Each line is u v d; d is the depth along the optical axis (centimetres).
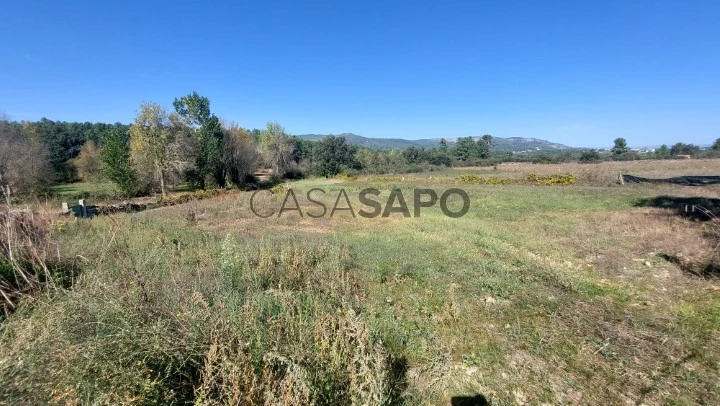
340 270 501
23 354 224
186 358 240
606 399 260
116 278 385
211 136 2955
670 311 381
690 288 435
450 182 2314
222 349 225
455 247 644
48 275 373
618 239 660
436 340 339
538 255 597
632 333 340
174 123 2789
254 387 204
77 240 588
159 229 775
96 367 215
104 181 2903
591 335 339
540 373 289
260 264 480
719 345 314
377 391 216
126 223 800
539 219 910
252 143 3650
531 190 1617
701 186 1440
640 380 276
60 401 204
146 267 450
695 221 744
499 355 314
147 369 218
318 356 239
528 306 404
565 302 413
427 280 493
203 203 1588
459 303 416
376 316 382
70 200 2002
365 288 470
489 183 2164
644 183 1633
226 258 471
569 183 1875
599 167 2895
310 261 534
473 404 259
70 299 293
